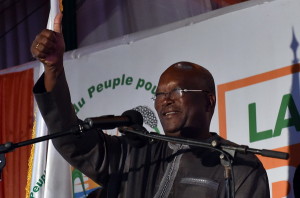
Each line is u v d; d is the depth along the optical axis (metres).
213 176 3.60
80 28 7.66
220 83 5.28
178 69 3.98
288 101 4.93
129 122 3.48
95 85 6.07
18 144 3.42
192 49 5.53
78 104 6.13
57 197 5.17
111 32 7.52
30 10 8.07
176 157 3.73
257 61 5.14
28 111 6.52
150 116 5.34
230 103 5.19
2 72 6.81
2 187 6.37
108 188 3.76
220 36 5.38
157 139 3.54
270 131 4.97
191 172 3.64
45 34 3.56
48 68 3.62
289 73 4.98
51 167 5.20
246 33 5.24
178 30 5.66
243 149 3.32
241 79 5.18
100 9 7.61
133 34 5.96
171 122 3.88
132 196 3.66
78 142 3.75
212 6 6.97
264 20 5.18
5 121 6.62
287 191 4.82
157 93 3.96
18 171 6.32
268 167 4.91
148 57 5.80
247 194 3.54
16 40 8.12
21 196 6.26
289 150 4.86
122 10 7.48
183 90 3.90
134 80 5.84
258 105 5.06
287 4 5.10
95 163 3.83
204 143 3.37
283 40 5.05
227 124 5.16
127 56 5.94
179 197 3.58
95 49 6.17
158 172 3.72
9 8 8.22
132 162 3.77
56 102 3.65
